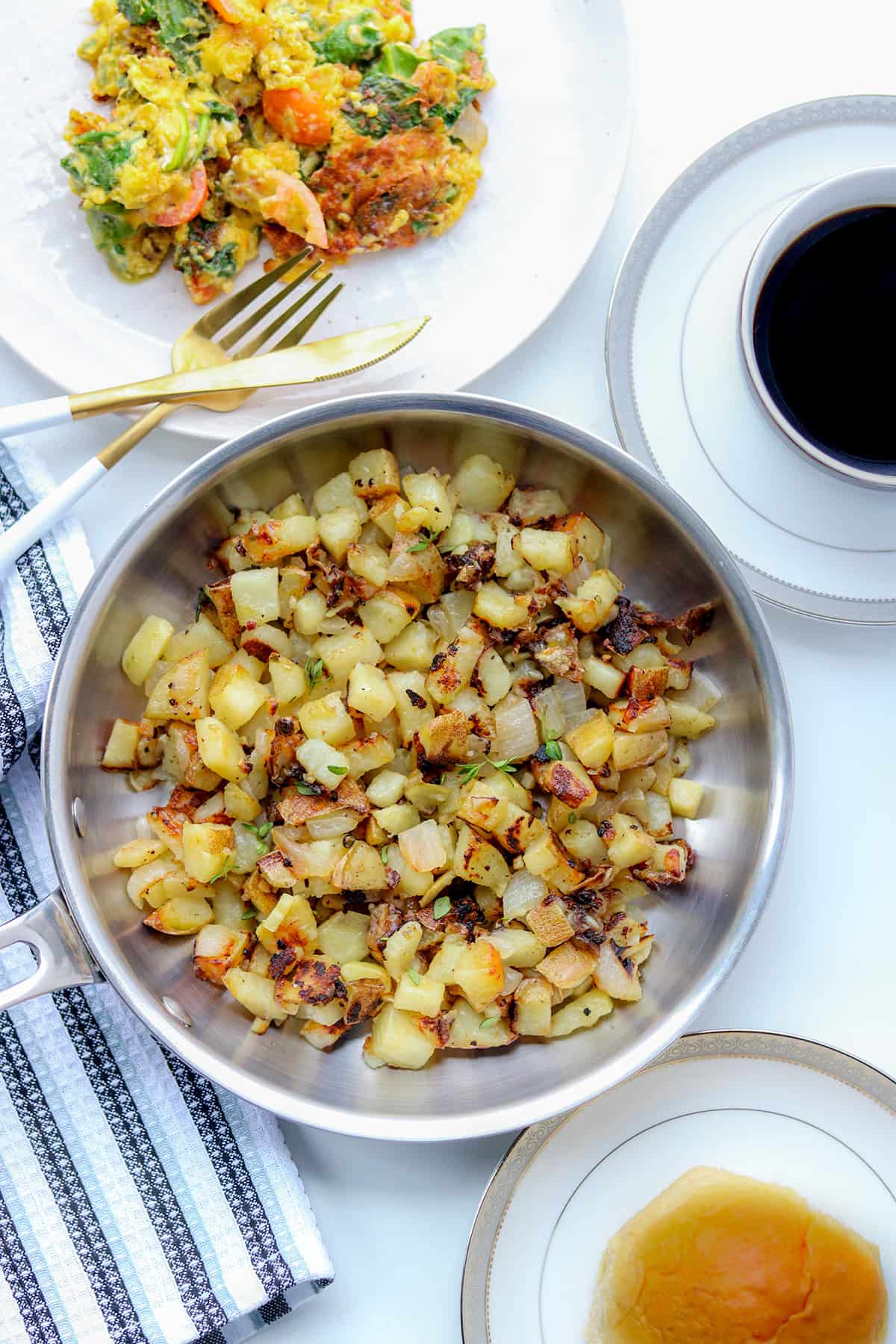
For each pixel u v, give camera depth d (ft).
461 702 2.09
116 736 2.09
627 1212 2.15
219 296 2.15
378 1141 2.21
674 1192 2.13
